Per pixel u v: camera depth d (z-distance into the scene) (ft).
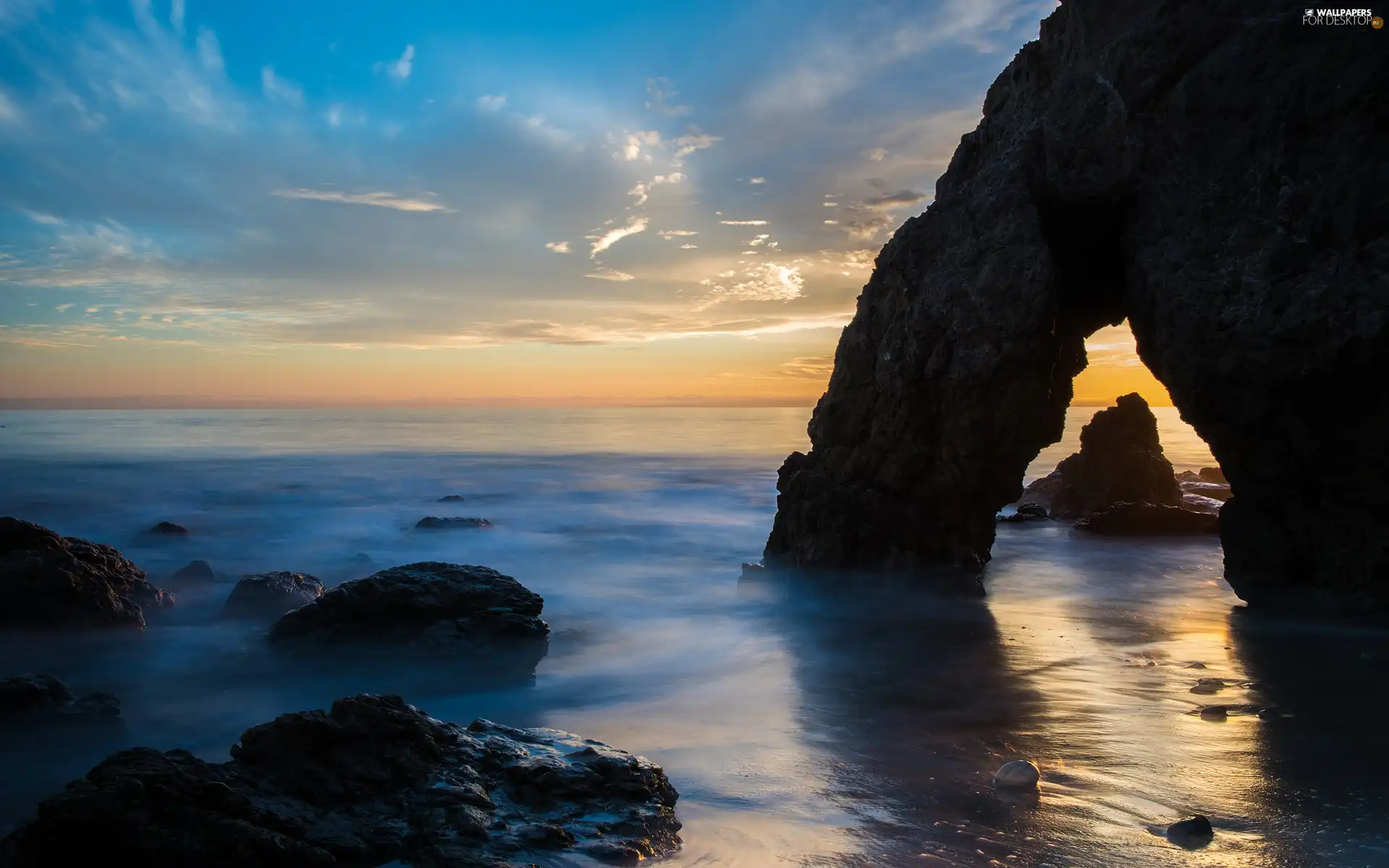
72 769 26.55
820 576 52.49
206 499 102.01
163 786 19.40
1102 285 53.83
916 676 34.63
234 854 18.44
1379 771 23.58
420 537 77.05
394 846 19.31
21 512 91.09
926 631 42.65
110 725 30.07
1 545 42.93
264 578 48.29
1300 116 41.60
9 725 28.68
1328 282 38.88
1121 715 28.96
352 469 137.18
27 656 38.24
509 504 100.27
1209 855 18.67
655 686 34.27
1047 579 56.24
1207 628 42.09
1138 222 46.83
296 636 39.11
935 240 51.96
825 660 37.52
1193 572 58.23
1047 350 47.67
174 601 47.80
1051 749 25.70
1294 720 28.07
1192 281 42.91
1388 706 29.53
